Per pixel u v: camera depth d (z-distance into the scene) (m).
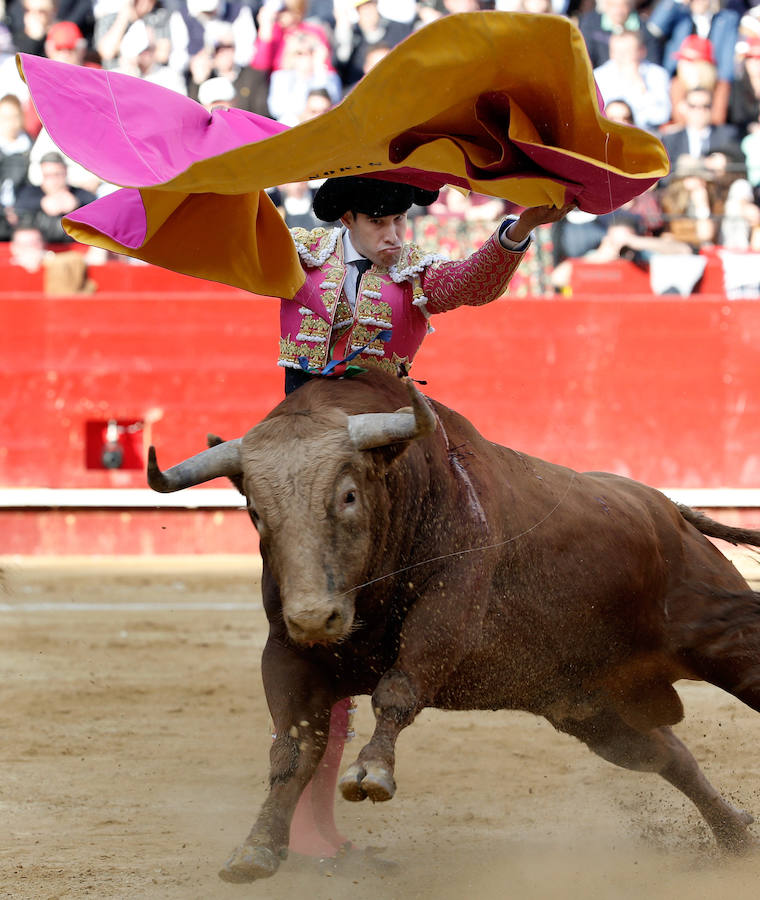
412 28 37.69
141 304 36.94
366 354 9.72
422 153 8.98
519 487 9.83
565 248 37.69
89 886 9.34
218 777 13.11
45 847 10.38
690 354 37.00
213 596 28.09
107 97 9.67
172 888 9.37
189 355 37.00
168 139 9.72
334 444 8.28
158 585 29.77
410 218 34.44
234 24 37.38
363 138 8.61
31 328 36.75
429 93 8.27
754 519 36.38
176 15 37.34
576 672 10.38
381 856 10.42
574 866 10.22
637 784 13.04
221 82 36.75
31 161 38.06
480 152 8.88
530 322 36.91
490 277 9.44
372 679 9.25
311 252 9.89
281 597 8.28
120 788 12.53
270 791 8.77
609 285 37.53
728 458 37.00
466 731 15.73
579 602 9.98
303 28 37.25
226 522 35.91
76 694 17.58
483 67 8.18
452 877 9.86
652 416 36.97
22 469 36.47
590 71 7.97
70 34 37.69
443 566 8.99
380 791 7.95
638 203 37.72
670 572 10.84
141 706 16.88
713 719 16.19
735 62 37.19
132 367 36.88
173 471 8.46
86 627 23.83
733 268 37.38
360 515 8.25
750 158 37.38
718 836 10.88
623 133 8.20
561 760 14.12
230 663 20.30
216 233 9.77
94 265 38.00
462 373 36.84
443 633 8.84
